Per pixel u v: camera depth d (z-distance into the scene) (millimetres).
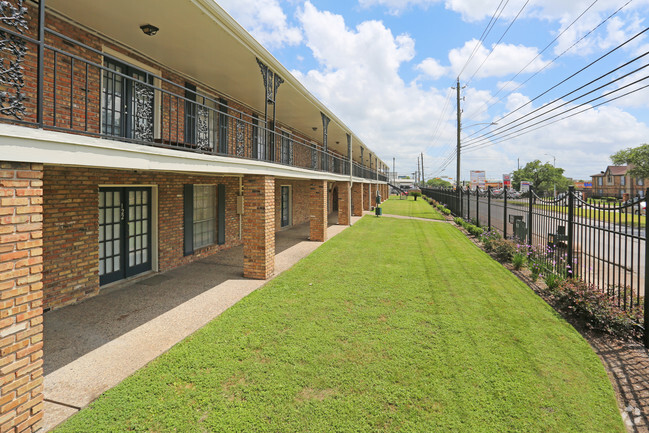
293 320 5328
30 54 5148
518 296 6613
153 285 7129
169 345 4520
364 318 5441
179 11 5641
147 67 7648
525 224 10258
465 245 12477
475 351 4414
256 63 7965
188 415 3195
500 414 3262
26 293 2865
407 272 8359
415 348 4480
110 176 6719
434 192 40500
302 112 13484
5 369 2695
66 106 5770
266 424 3100
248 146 12234
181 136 8742
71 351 4328
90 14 5711
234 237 11609
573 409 3336
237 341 4617
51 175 5578
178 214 8742
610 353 4453
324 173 12703
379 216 22734
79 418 3102
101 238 6891
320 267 8773
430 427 3086
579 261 7105
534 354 4352
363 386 3672
